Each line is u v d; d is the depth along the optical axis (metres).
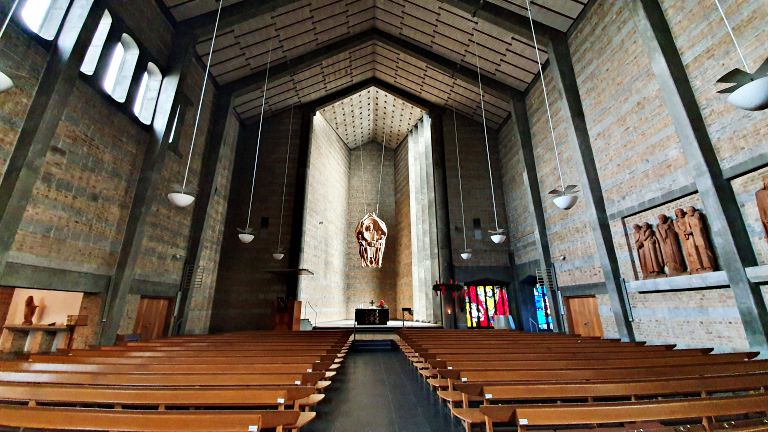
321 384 4.12
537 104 12.86
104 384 3.44
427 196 17.72
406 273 20.81
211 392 2.85
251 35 11.71
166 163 9.95
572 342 7.20
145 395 2.82
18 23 5.63
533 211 12.53
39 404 3.84
